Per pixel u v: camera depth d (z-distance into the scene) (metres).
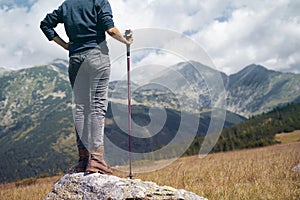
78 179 3.50
